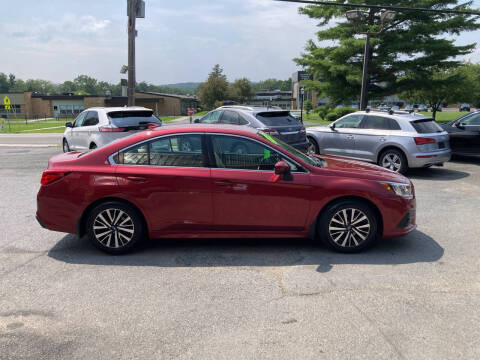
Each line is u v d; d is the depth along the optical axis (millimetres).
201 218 4688
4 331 3174
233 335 3088
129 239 4734
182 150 4719
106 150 4781
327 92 33375
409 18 29688
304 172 4711
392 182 4707
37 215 4836
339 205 4672
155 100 66938
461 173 10234
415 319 3309
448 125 11953
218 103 75250
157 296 3736
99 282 4047
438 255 4730
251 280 4070
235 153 4707
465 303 3572
